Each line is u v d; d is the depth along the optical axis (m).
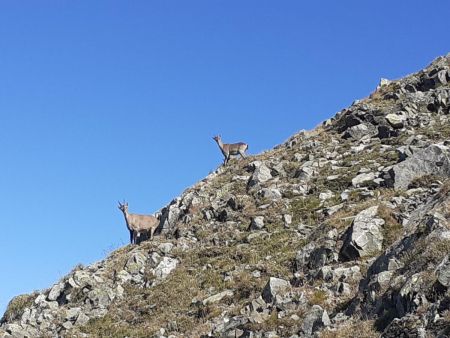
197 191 37.91
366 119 39.66
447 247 17.12
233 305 24.27
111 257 34.22
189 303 26.36
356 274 21.44
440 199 21.80
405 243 19.22
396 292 17.08
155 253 31.66
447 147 29.06
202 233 32.59
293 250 26.77
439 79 41.00
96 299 29.20
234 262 28.23
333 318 19.02
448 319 14.50
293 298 21.31
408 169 28.94
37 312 30.03
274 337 19.52
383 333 15.79
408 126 36.94
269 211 31.69
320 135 41.03
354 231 23.33
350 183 31.66
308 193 32.75
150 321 26.16
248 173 38.25
